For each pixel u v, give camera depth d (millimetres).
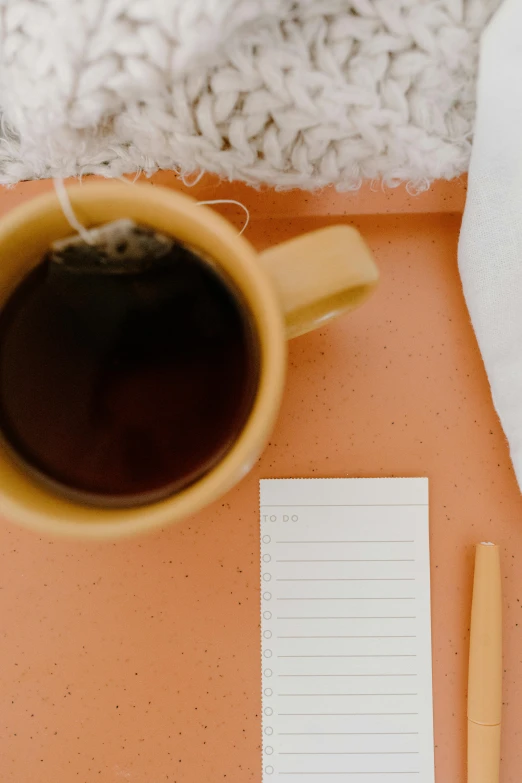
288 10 417
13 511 366
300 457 452
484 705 438
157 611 450
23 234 376
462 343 453
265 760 445
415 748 445
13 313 390
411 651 448
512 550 449
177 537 451
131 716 448
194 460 387
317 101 422
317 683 448
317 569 450
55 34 407
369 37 422
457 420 452
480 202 432
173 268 389
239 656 448
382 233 454
